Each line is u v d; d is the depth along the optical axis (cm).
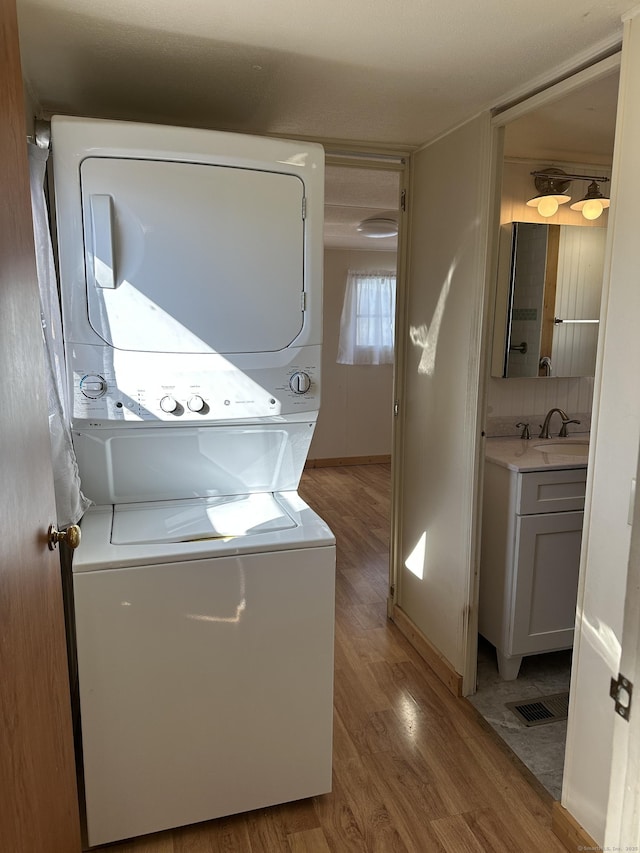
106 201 149
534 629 232
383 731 204
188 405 164
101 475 174
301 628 160
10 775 84
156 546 151
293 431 182
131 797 154
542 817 169
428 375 242
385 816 168
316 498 476
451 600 229
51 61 160
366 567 343
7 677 83
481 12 132
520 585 227
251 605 154
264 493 195
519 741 200
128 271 155
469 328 210
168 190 155
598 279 275
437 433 236
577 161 263
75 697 191
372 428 596
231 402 168
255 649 157
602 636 148
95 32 144
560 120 211
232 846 158
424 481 249
